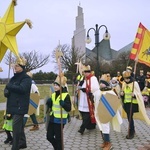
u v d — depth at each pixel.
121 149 6.91
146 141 7.72
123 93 8.27
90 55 53.03
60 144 5.89
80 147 7.06
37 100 7.50
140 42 7.95
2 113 12.09
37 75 67.56
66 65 46.00
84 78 8.66
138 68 40.50
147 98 16.11
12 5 6.47
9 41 6.39
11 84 5.79
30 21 6.35
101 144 7.22
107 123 6.80
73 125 10.08
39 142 7.49
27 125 9.55
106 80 7.06
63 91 5.96
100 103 6.84
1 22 6.48
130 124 8.06
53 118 5.89
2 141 7.50
